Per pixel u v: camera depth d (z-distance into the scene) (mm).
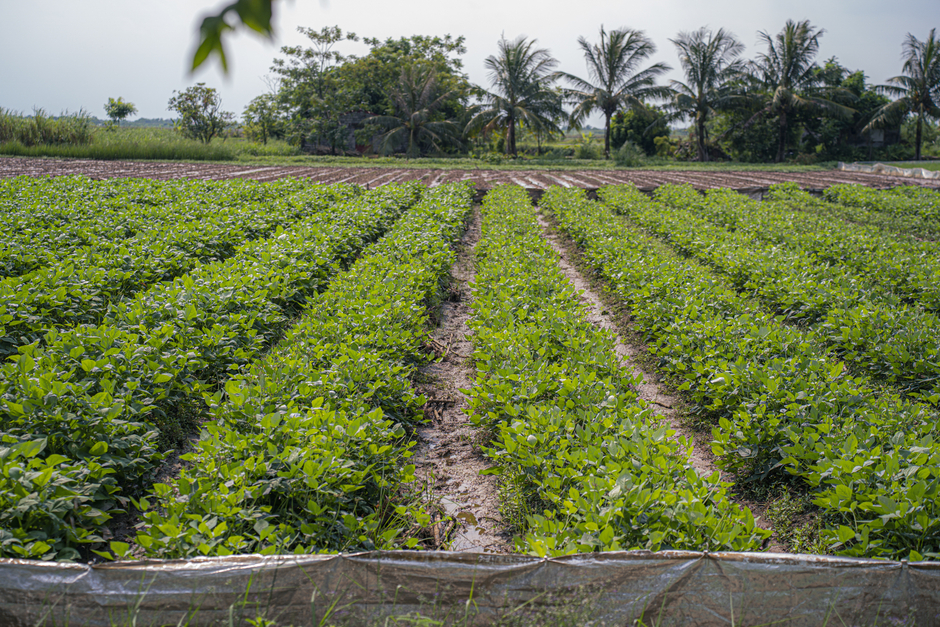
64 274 7359
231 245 11031
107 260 8344
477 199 20594
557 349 6703
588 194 22156
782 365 5691
